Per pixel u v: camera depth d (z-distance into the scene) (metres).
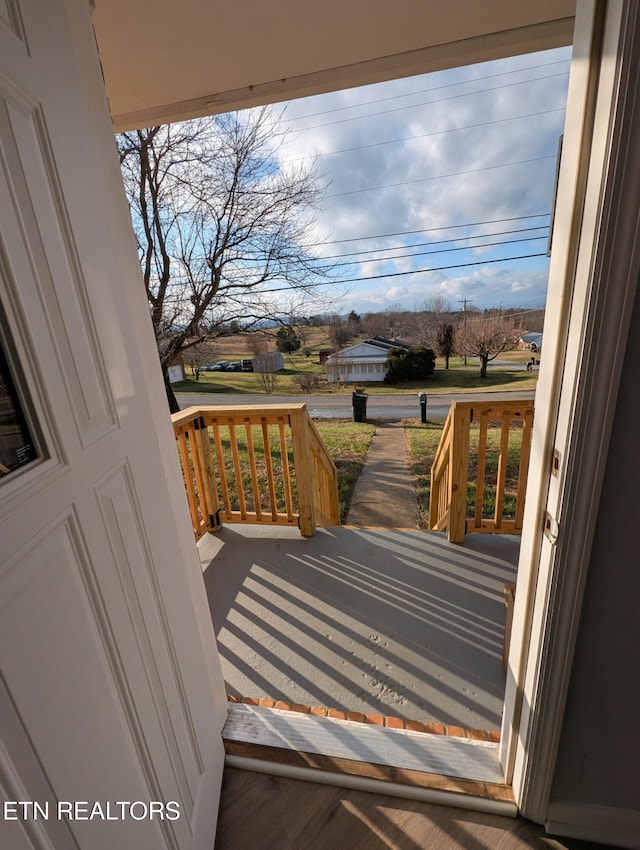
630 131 0.54
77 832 0.56
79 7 0.77
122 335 0.79
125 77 1.64
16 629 0.48
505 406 2.20
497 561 2.24
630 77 0.52
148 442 0.87
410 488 5.14
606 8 0.54
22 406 0.53
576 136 0.62
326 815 1.10
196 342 8.06
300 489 2.49
